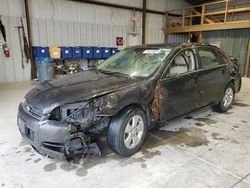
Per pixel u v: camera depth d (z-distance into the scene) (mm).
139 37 11258
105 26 9852
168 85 2789
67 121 2092
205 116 3930
